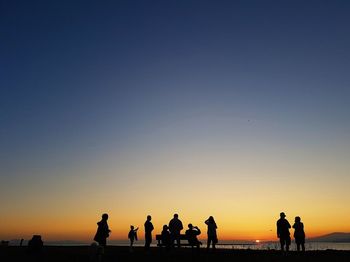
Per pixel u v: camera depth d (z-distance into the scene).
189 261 20.44
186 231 23.06
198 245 22.69
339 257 22.08
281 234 22.62
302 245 23.12
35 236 23.00
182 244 23.03
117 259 20.95
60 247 35.69
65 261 20.67
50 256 23.25
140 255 23.23
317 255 23.28
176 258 21.73
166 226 24.33
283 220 22.78
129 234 26.86
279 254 24.12
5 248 33.84
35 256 22.78
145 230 25.36
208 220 25.09
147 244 25.19
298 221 23.47
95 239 18.53
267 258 21.52
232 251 26.58
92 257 18.00
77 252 26.86
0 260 21.02
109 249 30.48
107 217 18.98
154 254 23.92
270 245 31.69
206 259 21.20
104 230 18.58
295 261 20.11
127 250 28.72
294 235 23.34
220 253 24.77
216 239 24.80
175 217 23.53
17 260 21.16
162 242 23.94
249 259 21.12
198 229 23.00
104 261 19.94
